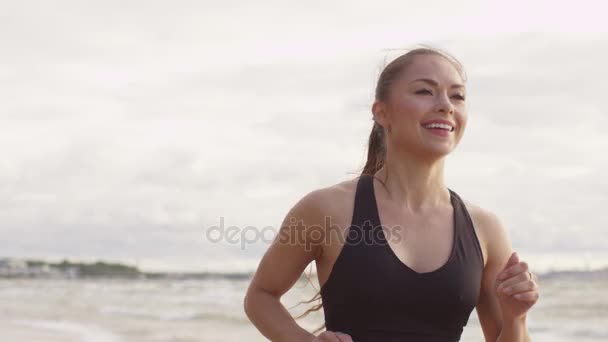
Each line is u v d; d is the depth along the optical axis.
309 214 2.97
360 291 2.79
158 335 24.95
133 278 149.75
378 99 3.11
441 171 3.04
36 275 166.00
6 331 25.28
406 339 2.80
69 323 29.44
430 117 2.93
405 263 2.83
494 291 2.88
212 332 26.03
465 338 20.95
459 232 2.95
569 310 37.34
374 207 2.92
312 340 2.87
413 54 3.05
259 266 3.17
